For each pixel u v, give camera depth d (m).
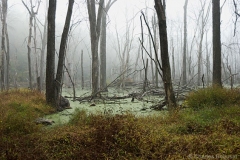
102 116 6.79
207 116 6.95
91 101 12.71
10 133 6.02
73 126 6.46
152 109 9.97
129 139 5.00
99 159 4.49
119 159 4.42
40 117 8.65
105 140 4.97
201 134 5.64
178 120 6.95
